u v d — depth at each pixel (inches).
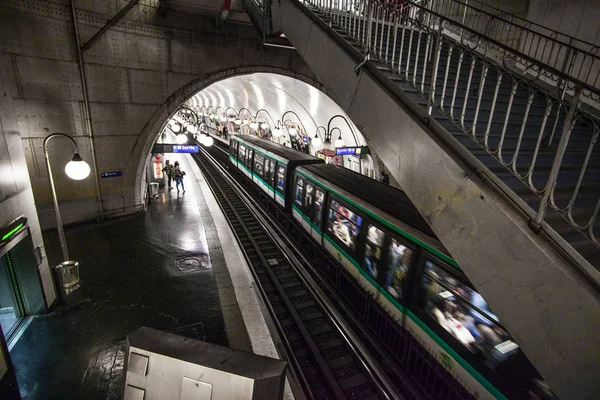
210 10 430.3
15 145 214.4
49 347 210.2
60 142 385.7
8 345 210.5
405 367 214.1
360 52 213.5
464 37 369.7
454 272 171.3
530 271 106.3
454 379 180.2
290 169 442.3
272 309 259.0
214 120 1558.8
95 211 430.6
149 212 476.7
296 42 293.1
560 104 109.0
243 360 83.8
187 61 456.4
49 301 245.9
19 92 347.3
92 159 414.0
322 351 226.1
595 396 96.0
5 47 329.4
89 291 275.7
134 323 236.5
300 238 411.8
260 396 78.5
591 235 101.6
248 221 466.0
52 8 351.3
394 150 176.1
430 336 190.4
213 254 350.9
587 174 158.4
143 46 419.8
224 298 270.8
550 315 102.7
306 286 294.8
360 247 260.1
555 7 369.1
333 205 309.0
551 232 103.3
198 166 841.5
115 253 346.3
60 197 399.2
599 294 93.5
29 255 226.4
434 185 146.1
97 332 225.9
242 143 727.7
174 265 324.2
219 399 79.8
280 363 83.8
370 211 246.5
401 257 212.2
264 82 731.4
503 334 147.9
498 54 335.3
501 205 115.2
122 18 397.7
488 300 122.6
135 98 429.4
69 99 382.0
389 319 227.3
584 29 342.0
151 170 611.2
